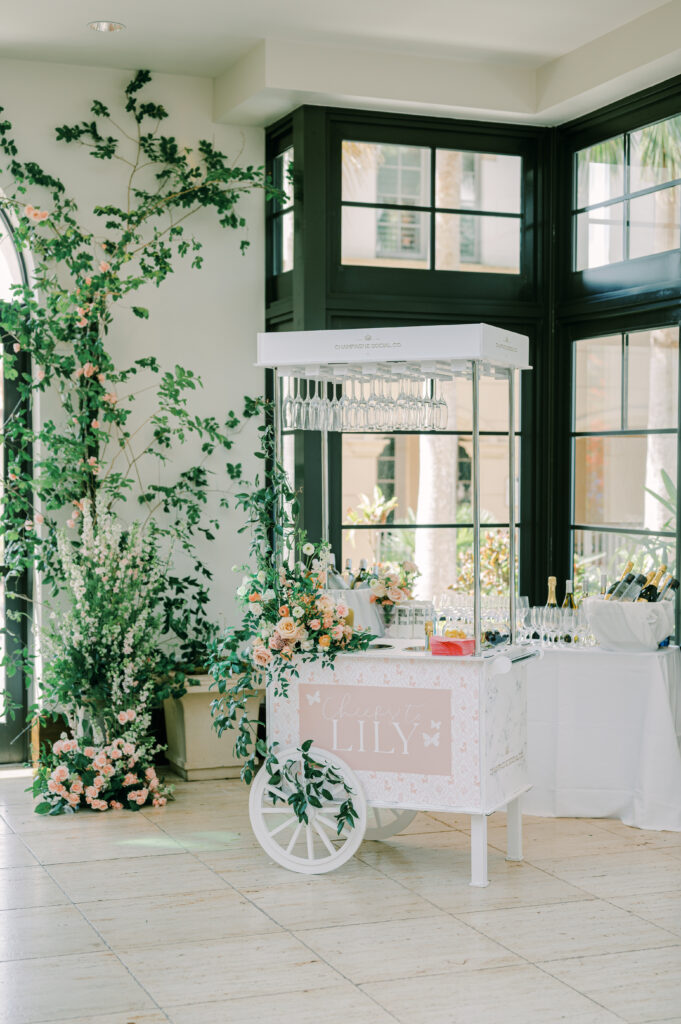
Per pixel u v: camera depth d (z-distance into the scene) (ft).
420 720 14.78
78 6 17.49
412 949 12.63
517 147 21.09
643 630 17.25
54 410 20.15
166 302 20.90
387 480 20.59
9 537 20.11
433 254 20.77
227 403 21.31
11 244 20.35
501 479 21.29
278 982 11.80
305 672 15.26
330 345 15.19
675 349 18.56
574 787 17.74
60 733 20.54
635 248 19.39
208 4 17.40
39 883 14.76
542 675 17.74
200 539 21.08
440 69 19.72
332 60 19.19
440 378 15.90
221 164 20.92
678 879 14.94
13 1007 11.23
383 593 17.42
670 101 18.51
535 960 12.33
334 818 15.81
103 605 18.75
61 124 20.17
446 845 16.47
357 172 20.26
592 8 17.46
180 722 20.11
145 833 16.94
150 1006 11.25
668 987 11.68
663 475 18.80
